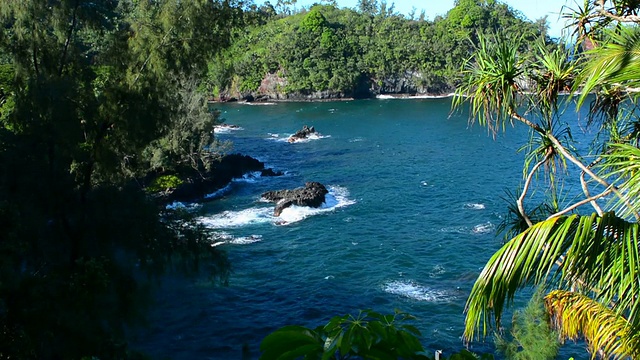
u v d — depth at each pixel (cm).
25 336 1150
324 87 11056
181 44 2155
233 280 2733
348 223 3528
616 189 673
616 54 582
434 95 11206
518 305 2016
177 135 4188
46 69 2120
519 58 785
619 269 480
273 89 11244
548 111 818
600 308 693
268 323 2356
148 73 2128
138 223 1997
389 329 355
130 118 2081
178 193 4125
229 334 2277
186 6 2078
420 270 2747
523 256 514
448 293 2492
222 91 11300
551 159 859
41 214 1812
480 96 799
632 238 490
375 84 11356
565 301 731
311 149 6256
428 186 4344
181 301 2503
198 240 2231
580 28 791
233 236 3369
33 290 1256
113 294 1934
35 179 1852
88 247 1923
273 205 4025
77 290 1430
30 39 2086
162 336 2255
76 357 1379
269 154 6094
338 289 2614
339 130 7450
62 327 1371
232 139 7119
